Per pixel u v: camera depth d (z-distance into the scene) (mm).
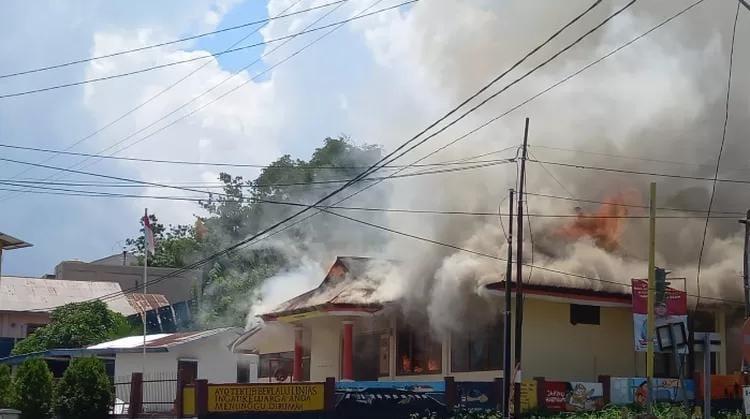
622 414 20969
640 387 22969
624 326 26281
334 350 29578
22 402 28562
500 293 23891
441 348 26266
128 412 27781
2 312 49500
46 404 28703
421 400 21922
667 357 26781
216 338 34312
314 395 22375
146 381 27703
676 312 20562
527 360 24422
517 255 22141
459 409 21672
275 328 31766
